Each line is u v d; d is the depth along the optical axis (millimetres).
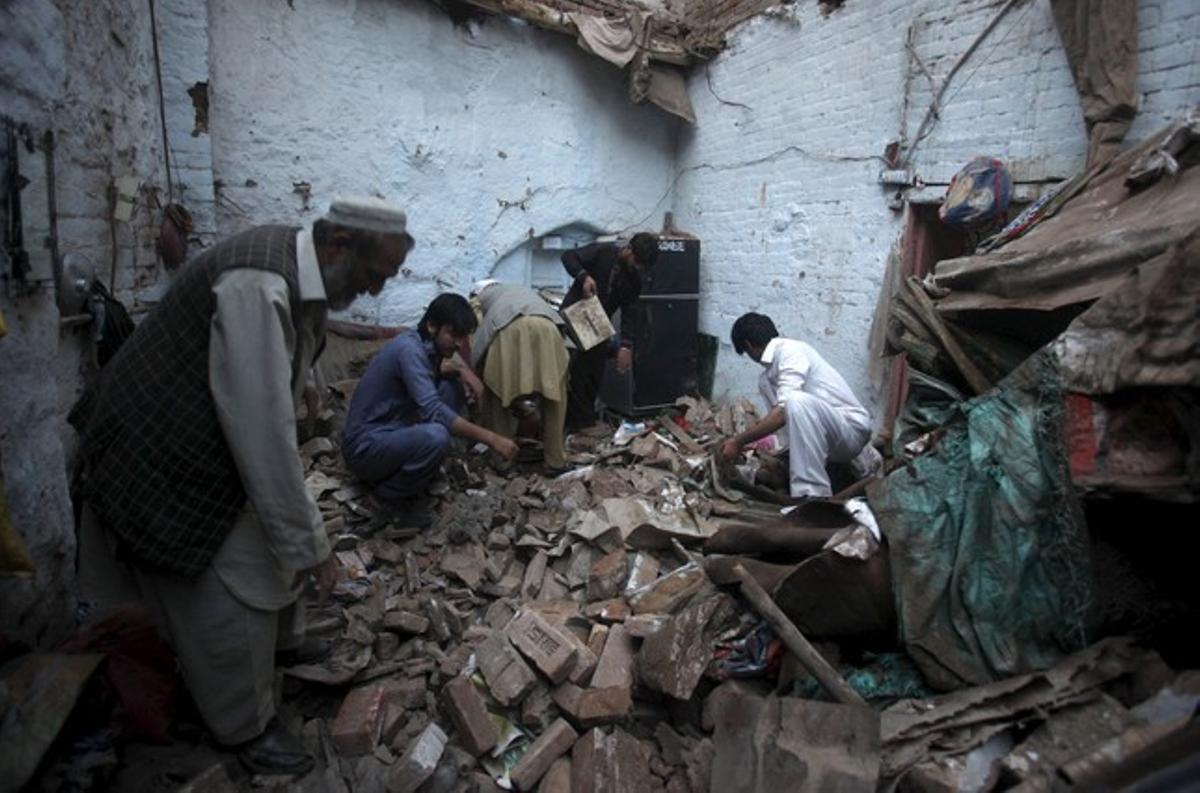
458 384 3887
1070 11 2973
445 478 3584
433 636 2473
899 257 4125
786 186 5078
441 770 1916
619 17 5809
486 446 4086
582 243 6379
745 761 1765
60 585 2049
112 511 1617
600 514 3062
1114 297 1873
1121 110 2826
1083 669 1733
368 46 5090
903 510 2068
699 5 5891
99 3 2943
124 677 1852
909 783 1628
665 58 5844
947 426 2436
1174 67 2709
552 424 3904
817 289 4844
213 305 1592
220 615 1701
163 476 1603
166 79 4270
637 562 2822
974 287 2734
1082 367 1907
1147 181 2461
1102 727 1586
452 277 5754
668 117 6402
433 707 2158
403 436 3094
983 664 1883
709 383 6129
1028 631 1889
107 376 1684
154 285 3623
